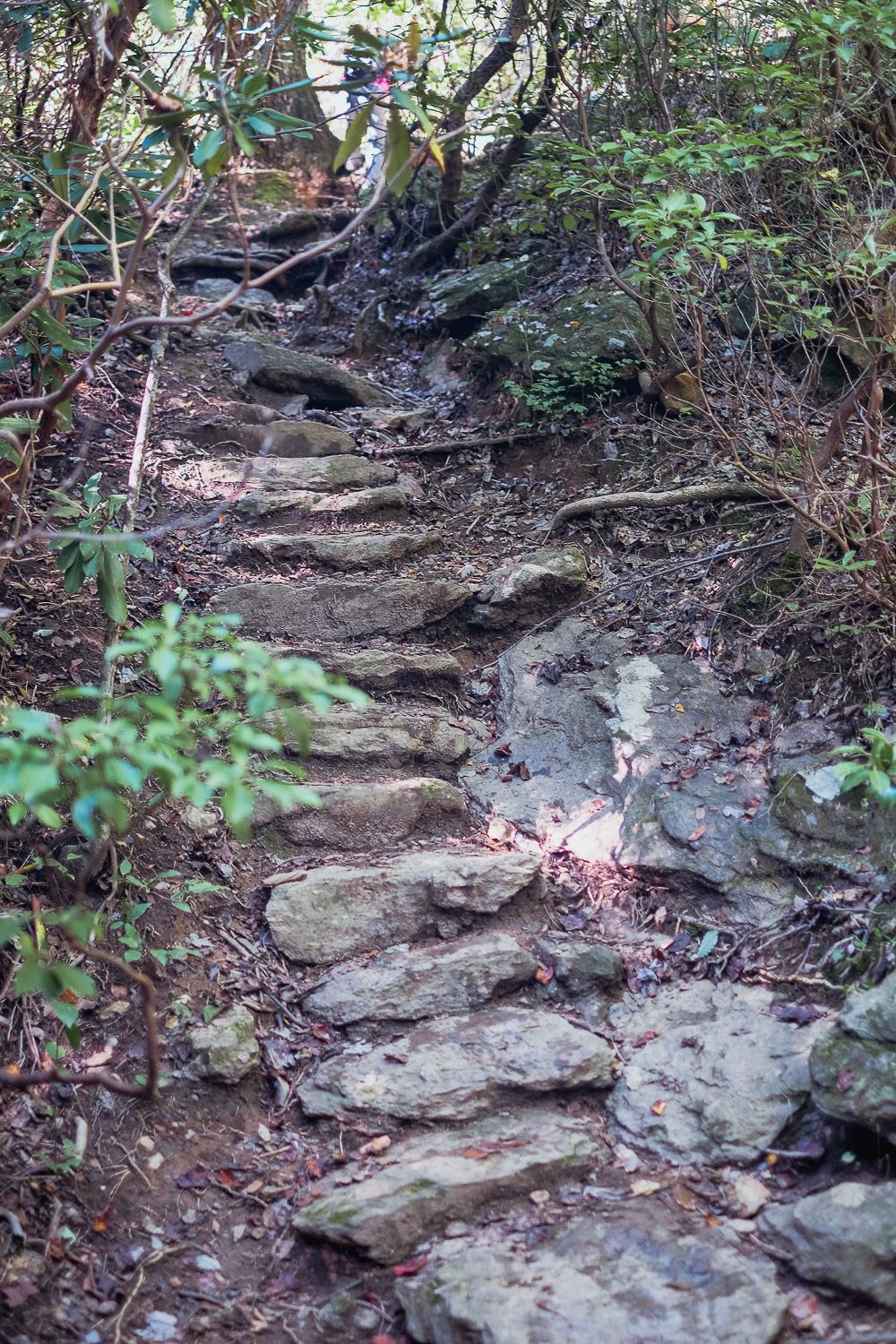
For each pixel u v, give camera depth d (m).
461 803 3.77
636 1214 2.50
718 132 4.05
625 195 4.62
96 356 2.34
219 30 3.22
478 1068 2.85
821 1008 2.90
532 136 6.59
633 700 3.98
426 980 3.09
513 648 4.46
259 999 3.10
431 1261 2.43
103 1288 2.44
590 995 3.11
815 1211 2.38
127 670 3.98
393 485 5.59
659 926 3.33
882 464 3.59
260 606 4.47
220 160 2.38
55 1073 2.09
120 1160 2.70
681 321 5.73
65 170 3.10
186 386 6.23
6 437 2.97
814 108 4.22
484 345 6.32
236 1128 2.83
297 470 5.54
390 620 4.49
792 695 3.83
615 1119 2.78
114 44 3.40
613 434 5.55
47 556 4.42
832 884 3.21
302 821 3.61
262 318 8.08
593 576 4.76
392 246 8.36
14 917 2.18
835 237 4.22
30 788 1.73
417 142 6.96
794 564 4.17
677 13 5.28
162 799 3.54
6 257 3.71
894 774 2.68
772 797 3.47
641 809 3.60
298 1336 2.38
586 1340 2.18
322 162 10.14
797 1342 2.18
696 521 4.86
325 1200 2.57
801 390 4.67
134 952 3.07
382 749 3.90
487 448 5.91
